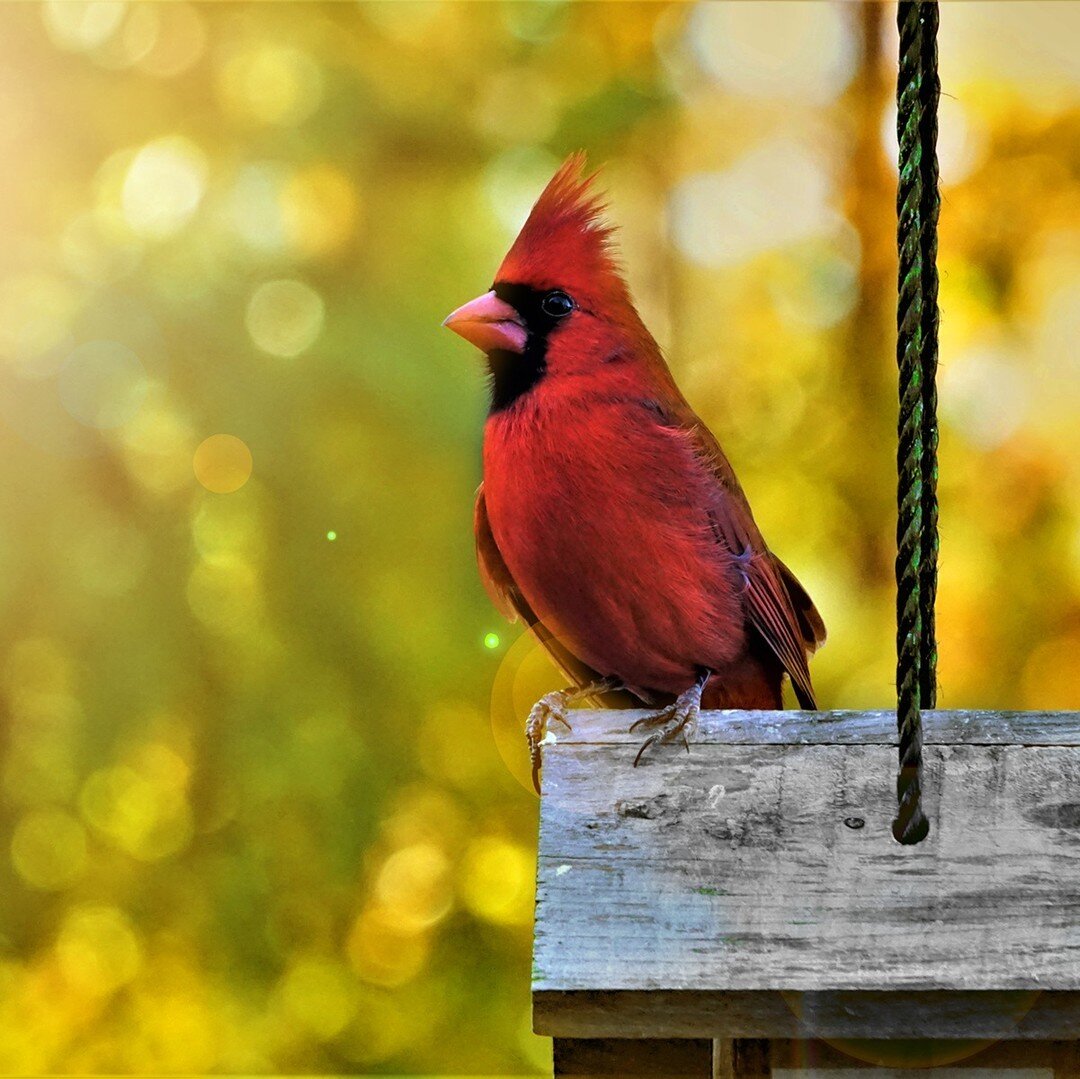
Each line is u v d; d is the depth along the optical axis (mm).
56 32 10969
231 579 10156
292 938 10969
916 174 4527
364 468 10188
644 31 11812
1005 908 4297
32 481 9906
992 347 11102
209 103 11016
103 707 9906
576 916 4316
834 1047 4254
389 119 11102
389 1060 11250
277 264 10453
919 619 4785
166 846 10828
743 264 12336
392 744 10383
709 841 4484
